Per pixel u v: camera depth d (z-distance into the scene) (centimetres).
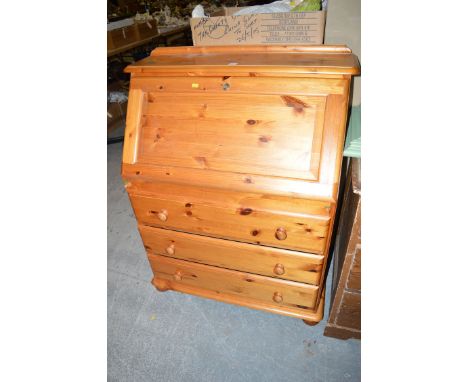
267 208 104
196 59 117
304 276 119
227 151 102
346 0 119
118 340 145
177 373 130
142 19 337
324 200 94
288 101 96
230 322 149
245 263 125
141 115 112
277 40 120
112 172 283
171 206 118
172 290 165
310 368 128
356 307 120
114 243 204
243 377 127
